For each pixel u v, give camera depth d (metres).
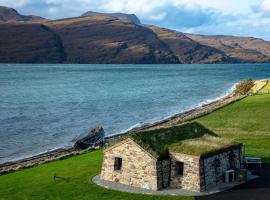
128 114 125.31
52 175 54.00
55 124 107.00
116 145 47.88
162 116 121.94
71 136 92.50
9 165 67.44
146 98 168.38
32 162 67.94
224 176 46.69
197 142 47.16
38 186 49.31
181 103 152.50
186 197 42.25
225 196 42.25
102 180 49.12
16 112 126.25
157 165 44.78
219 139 49.38
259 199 41.16
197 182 43.88
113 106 142.75
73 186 47.84
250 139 72.44
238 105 115.44
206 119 97.25
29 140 88.12
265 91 149.62
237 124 88.38
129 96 175.88
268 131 79.88
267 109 106.06
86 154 68.25
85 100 159.88
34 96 172.88
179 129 50.00
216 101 147.38
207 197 42.06
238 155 49.25
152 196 42.88
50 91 195.88
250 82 159.50
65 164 60.78
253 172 50.88
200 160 43.84
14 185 50.88
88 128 102.19
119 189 45.56
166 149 46.00
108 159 48.91
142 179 45.75
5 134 93.62
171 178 45.75
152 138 47.06
